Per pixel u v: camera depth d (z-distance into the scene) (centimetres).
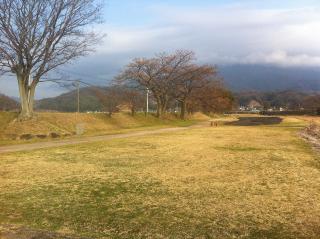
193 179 1240
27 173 1328
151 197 1007
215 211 885
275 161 1641
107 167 1466
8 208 902
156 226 784
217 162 1600
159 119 6259
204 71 7056
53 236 695
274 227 780
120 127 4619
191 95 7344
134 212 877
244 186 1141
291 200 982
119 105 5612
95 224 795
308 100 14062
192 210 892
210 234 741
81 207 913
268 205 934
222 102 9094
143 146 2244
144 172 1360
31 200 971
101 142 2511
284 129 4162
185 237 725
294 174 1335
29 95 3288
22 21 3003
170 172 1363
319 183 1188
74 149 2075
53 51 3275
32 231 720
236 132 3594
